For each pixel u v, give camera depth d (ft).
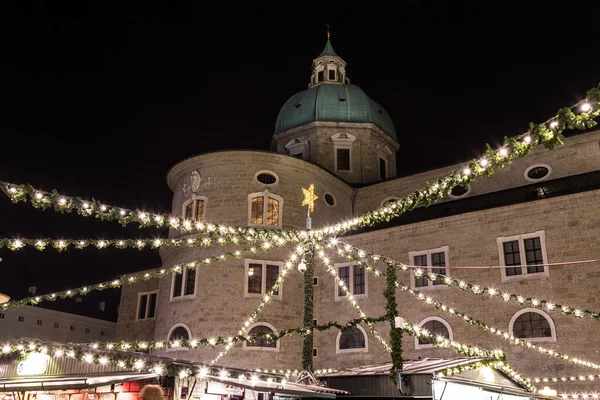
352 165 144.46
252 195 111.45
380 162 152.25
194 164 116.98
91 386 41.65
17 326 158.51
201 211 112.57
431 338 67.97
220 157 114.42
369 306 102.58
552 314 85.30
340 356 102.94
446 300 95.40
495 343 88.79
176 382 51.01
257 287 106.42
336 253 110.22
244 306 104.06
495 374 64.64
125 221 52.80
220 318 102.99
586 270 84.74
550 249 88.74
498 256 92.94
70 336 173.06
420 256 100.94
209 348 101.35
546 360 83.97
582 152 108.68
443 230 99.86
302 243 69.41
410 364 70.44
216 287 105.09
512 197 103.71
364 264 72.23
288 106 156.04
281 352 103.09
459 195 120.57
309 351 65.87
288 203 113.60
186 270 108.78
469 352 69.46
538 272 88.53
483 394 55.72
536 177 111.96
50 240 52.29
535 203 92.07
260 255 107.96
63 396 50.34
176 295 109.29
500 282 91.25
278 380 53.67
